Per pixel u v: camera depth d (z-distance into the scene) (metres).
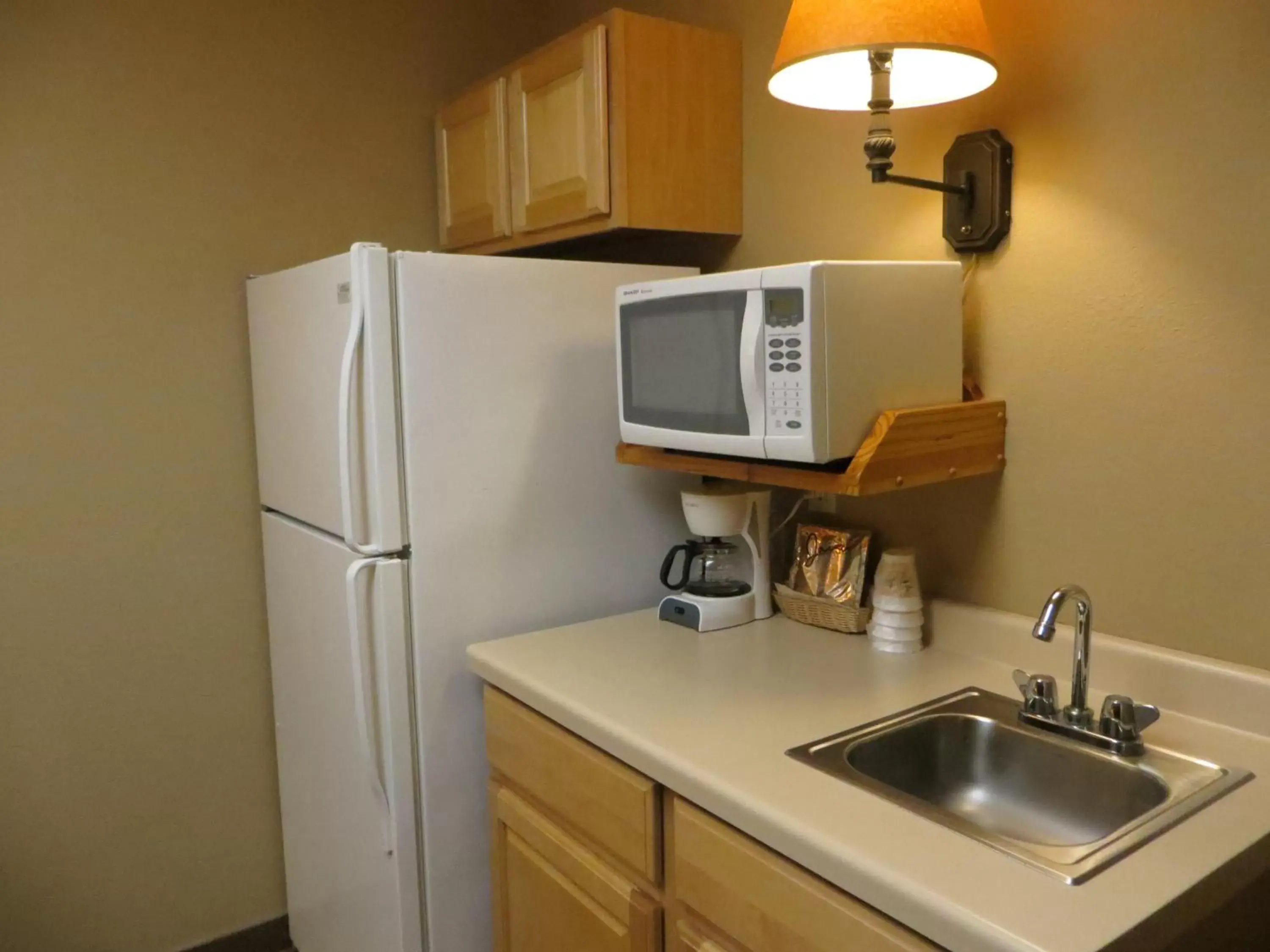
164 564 2.19
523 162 2.08
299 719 2.10
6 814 2.07
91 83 2.04
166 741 2.22
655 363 1.59
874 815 1.07
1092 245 1.42
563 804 1.48
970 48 1.27
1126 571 1.42
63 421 2.06
